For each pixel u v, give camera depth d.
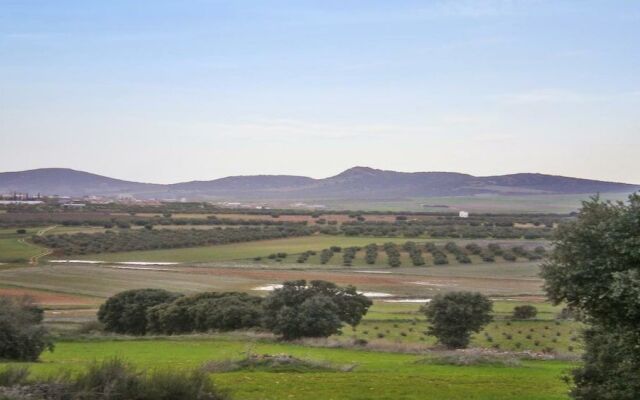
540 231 191.62
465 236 182.88
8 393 20.69
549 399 28.09
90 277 113.94
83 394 21.48
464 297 64.12
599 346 23.75
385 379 32.69
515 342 67.69
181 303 73.38
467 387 30.97
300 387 29.27
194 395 22.56
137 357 44.59
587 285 21.30
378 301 99.38
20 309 45.12
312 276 122.88
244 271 128.88
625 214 21.11
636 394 22.06
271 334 63.66
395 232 191.62
